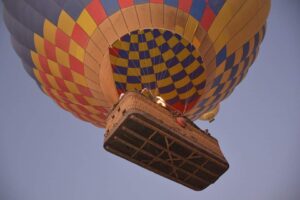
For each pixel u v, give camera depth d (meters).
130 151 17.31
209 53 21.92
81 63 22.30
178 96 27.36
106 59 21.28
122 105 16.97
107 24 21.11
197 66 27.11
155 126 16.36
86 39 21.64
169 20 20.89
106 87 21.73
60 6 22.11
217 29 21.80
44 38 23.19
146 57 28.08
